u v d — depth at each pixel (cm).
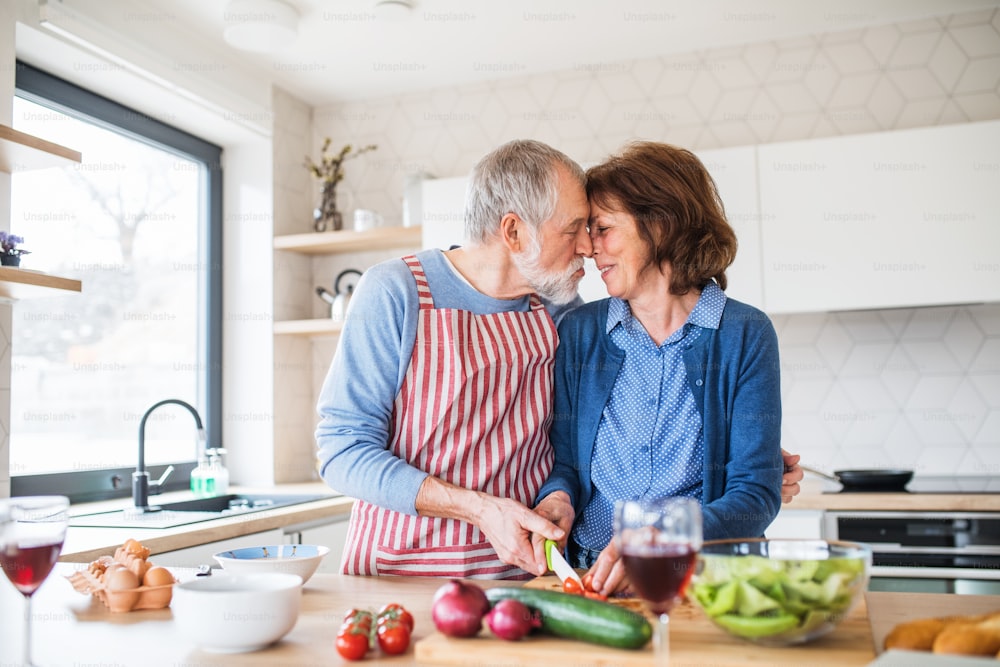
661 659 85
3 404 224
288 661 92
